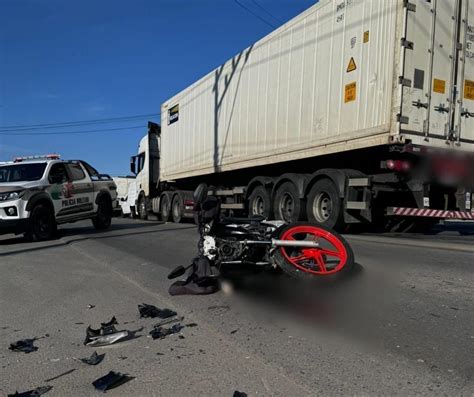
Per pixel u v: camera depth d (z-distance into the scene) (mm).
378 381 2832
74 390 2822
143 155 20344
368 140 8477
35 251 8680
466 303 4391
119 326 4020
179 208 16500
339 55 9164
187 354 3344
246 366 3107
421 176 8750
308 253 5188
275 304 4527
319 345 3447
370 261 6344
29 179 10734
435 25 8266
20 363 3248
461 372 2932
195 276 5062
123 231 12531
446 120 8469
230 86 13125
